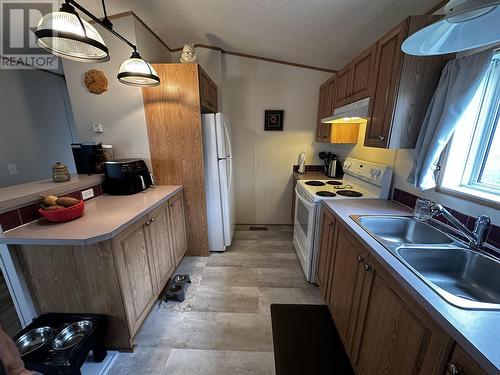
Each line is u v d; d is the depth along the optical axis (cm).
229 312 180
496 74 118
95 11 187
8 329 162
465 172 133
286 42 234
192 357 144
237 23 206
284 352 148
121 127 221
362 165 227
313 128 318
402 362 86
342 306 147
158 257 184
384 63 143
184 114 219
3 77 253
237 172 336
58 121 324
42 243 116
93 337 129
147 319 173
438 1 135
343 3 153
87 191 181
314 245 204
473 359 58
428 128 130
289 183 340
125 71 149
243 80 303
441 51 84
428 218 132
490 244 107
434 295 75
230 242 277
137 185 205
